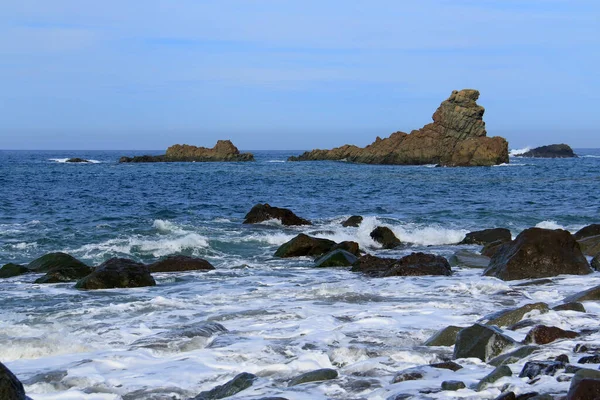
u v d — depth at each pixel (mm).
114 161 118062
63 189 45594
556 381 5754
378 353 7820
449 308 11109
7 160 121375
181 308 11500
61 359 8039
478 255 18000
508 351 7414
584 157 149125
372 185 51781
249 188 48125
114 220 27359
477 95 96562
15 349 8422
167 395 6527
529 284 13406
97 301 12430
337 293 12781
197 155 115000
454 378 6355
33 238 22062
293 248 19484
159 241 20859
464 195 42531
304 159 116375
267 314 10766
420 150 96250
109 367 7547
